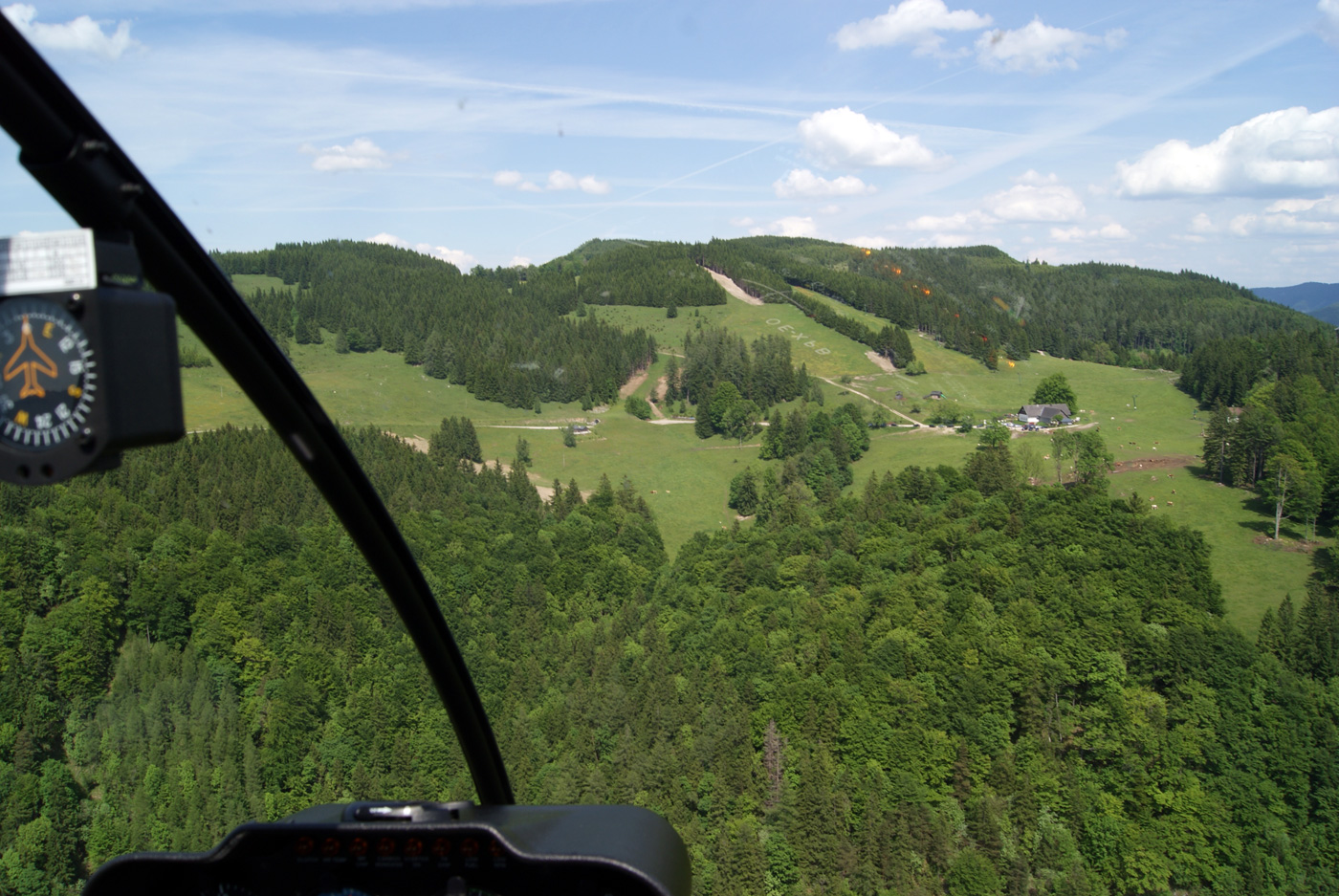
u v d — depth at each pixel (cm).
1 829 5694
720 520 13625
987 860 6050
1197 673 7050
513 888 348
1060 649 7275
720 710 6862
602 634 8262
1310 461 9962
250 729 6247
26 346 198
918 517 10619
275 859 355
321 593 7012
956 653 7331
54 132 256
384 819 344
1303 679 6881
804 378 19412
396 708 6181
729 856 5772
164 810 5816
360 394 17288
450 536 9512
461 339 19425
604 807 412
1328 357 14612
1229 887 5959
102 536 7169
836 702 6956
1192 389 16862
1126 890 6188
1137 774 6544
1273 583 8656
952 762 6644
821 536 10725
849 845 6006
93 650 6462
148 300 212
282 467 8344
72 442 197
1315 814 6138
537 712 6788
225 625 6600
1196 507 10394
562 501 12231
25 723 6047
